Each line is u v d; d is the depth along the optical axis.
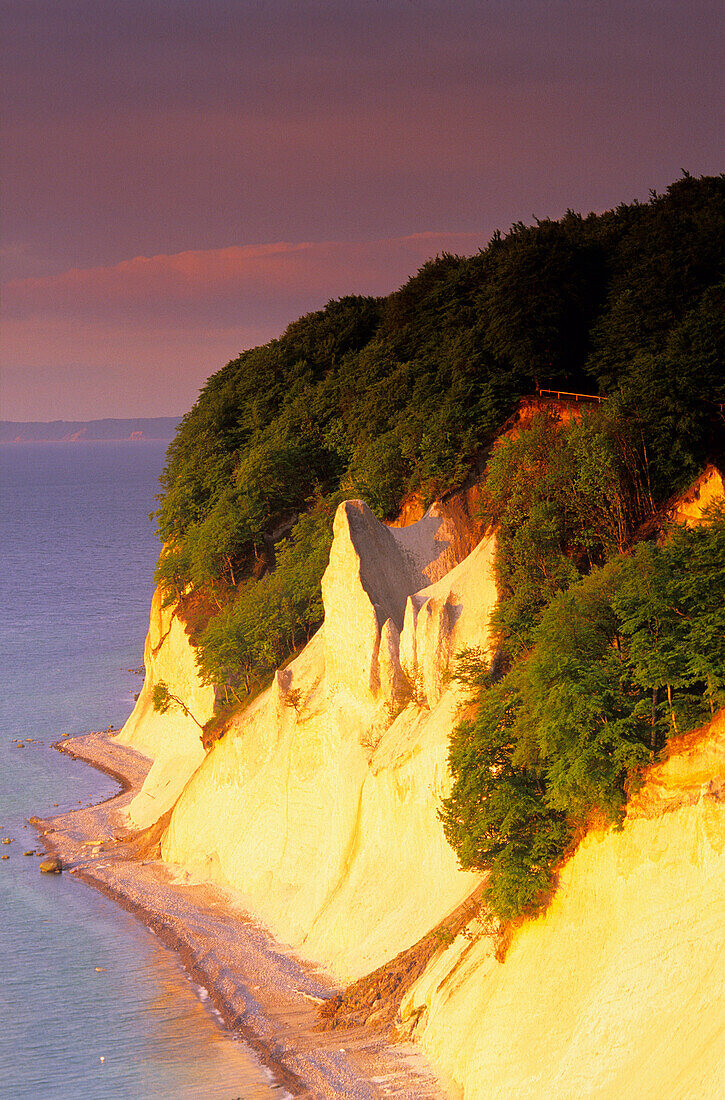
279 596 84.56
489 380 83.69
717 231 78.19
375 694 67.00
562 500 66.38
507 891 46.53
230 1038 55.66
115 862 81.94
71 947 67.81
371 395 96.38
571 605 48.88
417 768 59.88
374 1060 49.91
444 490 79.75
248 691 84.25
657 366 65.75
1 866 82.44
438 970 52.06
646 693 46.81
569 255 83.31
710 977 38.94
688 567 48.03
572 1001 43.72
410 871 60.16
